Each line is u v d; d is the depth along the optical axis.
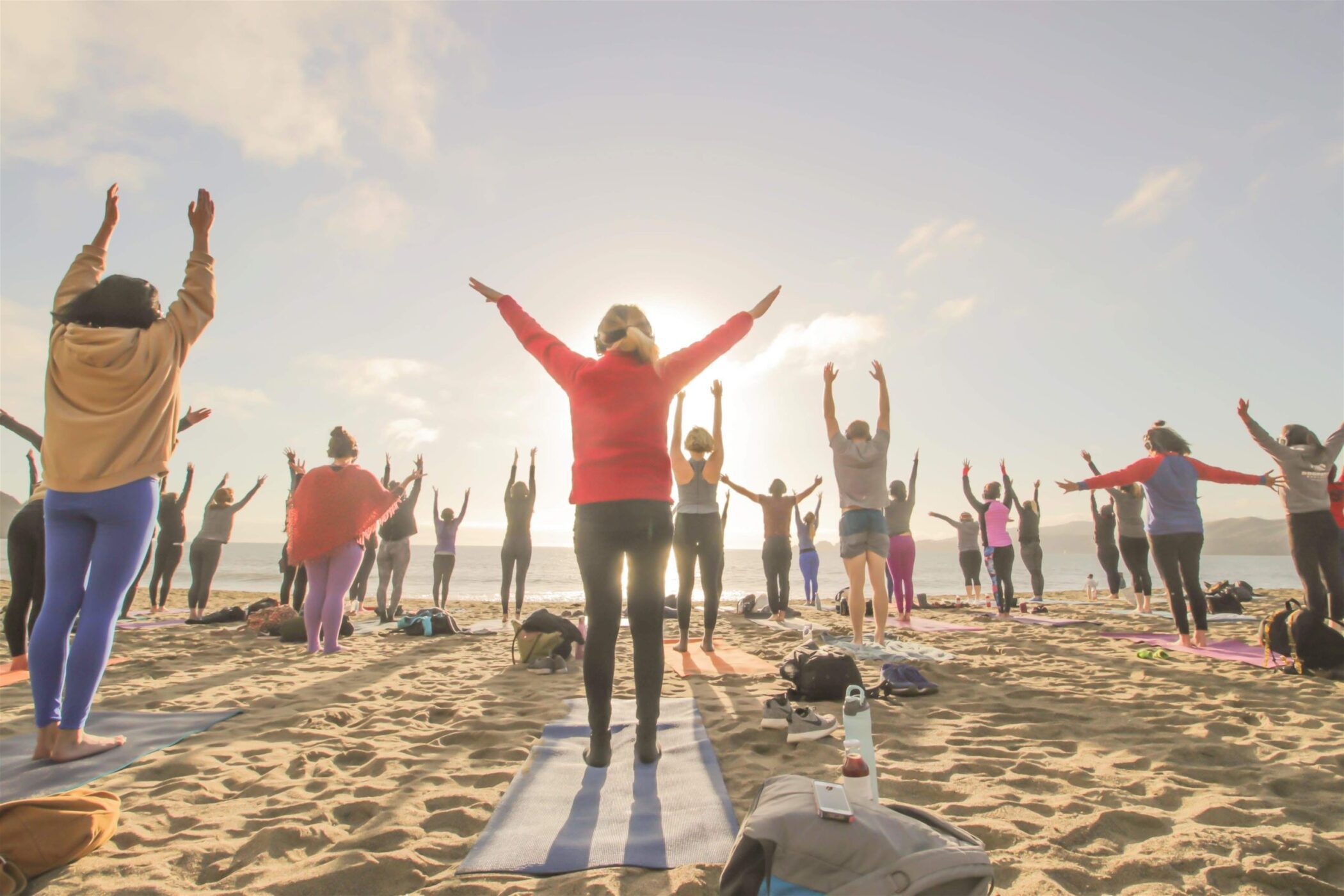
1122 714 3.96
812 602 13.23
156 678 5.20
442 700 4.40
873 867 1.55
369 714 4.07
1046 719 3.87
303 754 3.20
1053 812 2.48
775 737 3.44
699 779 2.72
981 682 4.92
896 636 7.96
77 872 2.01
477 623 9.38
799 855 1.60
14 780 2.75
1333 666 4.90
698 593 37.28
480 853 2.10
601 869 2.00
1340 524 6.42
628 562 2.84
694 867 1.99
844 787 1.80
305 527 6.46
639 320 3.03
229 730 3.63
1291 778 2.80
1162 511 6.52
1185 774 2.90
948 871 1.51
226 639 7.70
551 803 2.49
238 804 2.58
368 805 2.57
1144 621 9.26
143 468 3.02
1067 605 12.65
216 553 9.77
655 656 2.85
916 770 2.95
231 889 1.93
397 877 2.00
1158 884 1.96
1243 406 6.15
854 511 6.65
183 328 3.19
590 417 2.75
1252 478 6.36
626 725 3.57
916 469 9.33
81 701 3.02
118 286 3.09
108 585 3.00
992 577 10.77
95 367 2.91
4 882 1.85
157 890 1.92
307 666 5.76
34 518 5.00
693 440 6.41
